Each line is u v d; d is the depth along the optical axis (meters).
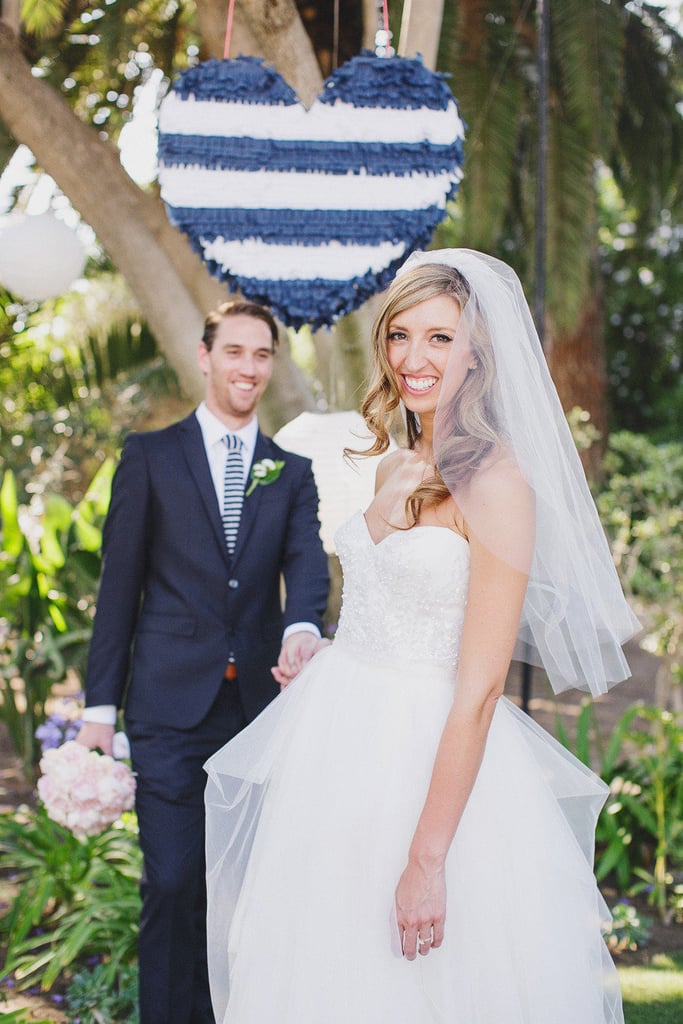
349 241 2.95
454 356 1.97
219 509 2.91
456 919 1.89
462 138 2.98
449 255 2.12
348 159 2.93
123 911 3.58
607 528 5.14
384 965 1.88
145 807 2.75
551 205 7.59
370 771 1.99
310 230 2.94
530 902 1.95
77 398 9.96
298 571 2.96
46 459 10.80
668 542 4.77
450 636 2.03
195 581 2.86
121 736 3.49
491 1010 1.87
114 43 5.63
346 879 1.94
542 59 3.71
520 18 6.64
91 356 9.58
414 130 2.94
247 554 2.90
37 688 5.69
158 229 4.86
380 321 2.13
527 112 7.57
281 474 3.01
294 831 2.03
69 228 4.52
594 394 11.12
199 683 2.81
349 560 2.17
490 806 1.98
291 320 3.03
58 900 3.94
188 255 4.89
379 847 1.93
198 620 2.84
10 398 9.88
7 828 4.01
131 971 3.33
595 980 2.02
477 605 1.84
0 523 6.15
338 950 1.90
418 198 2.95
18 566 5.78
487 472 1.87
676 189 9.04
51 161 4.51
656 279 15.02
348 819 1.96
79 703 5.45
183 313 4.65
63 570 5.82
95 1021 3.09
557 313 7.97
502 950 1.89
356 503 3.58
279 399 4.75
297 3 4.73
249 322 2.94
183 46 6.21
